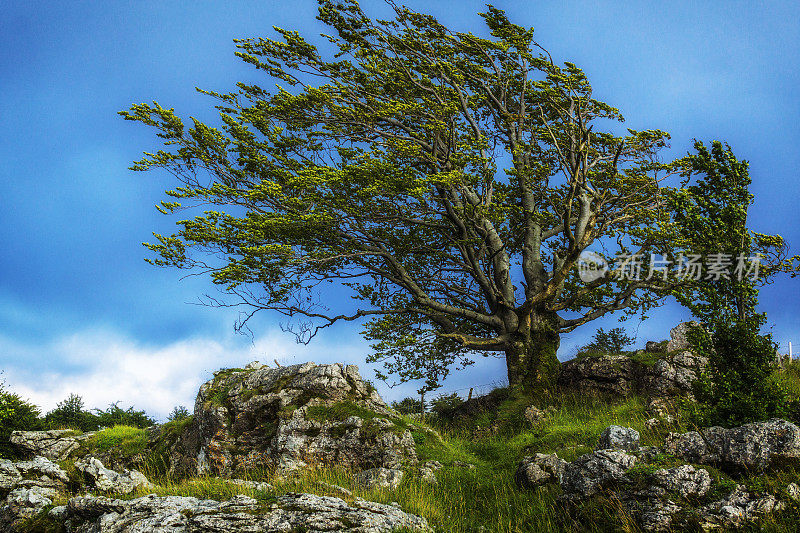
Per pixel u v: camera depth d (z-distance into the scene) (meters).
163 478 16.67
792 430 9.70
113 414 27.00
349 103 21.64
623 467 10.13
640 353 20.11
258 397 16.28
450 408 23.00
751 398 10.94
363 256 22.06
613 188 20.50
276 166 21.78
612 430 11.73
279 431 15.27
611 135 20.94
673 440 10.68
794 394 13.92
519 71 22.52
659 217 20.17
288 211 20.27
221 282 18.62
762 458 9.54
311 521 9.36
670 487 9.47
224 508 9.77
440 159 21.67
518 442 16.39
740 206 12.04
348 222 20.47
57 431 18.91
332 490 11.52
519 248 23.84
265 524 9.30
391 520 9.92
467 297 24.09
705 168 12.49
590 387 19.58
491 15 21.06
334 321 21.89
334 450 14.90
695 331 11.94
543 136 19.64
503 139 23.73
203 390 17.89
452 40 21.67
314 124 21.97
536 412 18.64
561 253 23.44
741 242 11.95
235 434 15.96
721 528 8.72
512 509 11.90
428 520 11.04
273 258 19.23
